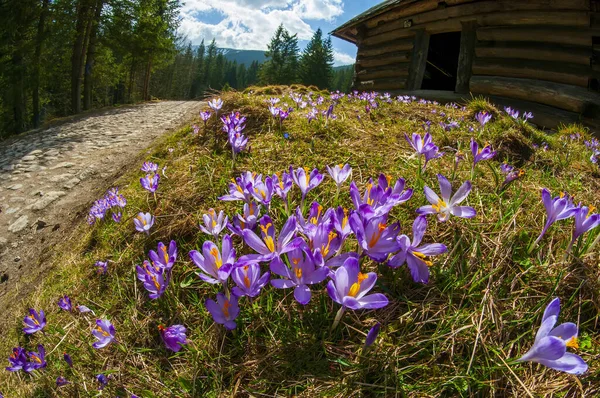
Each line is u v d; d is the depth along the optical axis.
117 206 0.73
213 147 0.85
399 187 0.39
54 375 0.46
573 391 0.34
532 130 1.07
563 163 0.84
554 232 0.49
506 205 0.55
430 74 3.95
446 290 0.42
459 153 0.72
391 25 2.92
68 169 1.44
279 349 0.39
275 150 0.76
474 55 2.26
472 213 0.37
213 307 0.37
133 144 1.73
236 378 0.38
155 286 0.44
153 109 3.12
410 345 0.38
